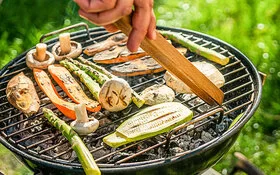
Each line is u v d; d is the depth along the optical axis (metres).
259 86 0.98
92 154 0.91
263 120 1.46
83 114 0.91
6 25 1.81
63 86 1.02
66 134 0.90
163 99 0.98
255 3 1.78
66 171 0.84
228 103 0.98
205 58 1.12
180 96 1.03
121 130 0.91
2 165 1.31
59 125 0.92
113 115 0.98
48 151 0.93
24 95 0.99
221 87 1.07
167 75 1.03
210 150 0.86
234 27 1.71
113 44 1.13
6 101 1.03
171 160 0.83
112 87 0.95
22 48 1.69
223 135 0.88
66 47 1.09
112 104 0.96
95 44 1.13
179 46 1.15
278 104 1.48
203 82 0.92
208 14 1.78
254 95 0.97
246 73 1.04
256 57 1.59
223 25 1.73
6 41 1.73
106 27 0.81
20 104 0.98
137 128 0.91
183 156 0.84
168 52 0.87
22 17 1.85
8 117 0.98
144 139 0.91
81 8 0.73
